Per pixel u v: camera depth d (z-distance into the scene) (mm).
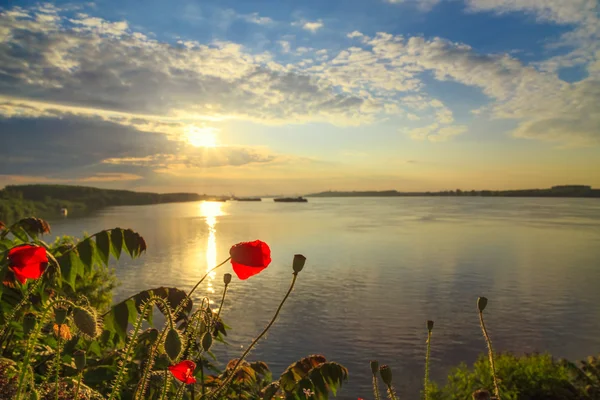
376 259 58281
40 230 3643
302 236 90625
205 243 78250
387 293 37688
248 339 23734
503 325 28469
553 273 48562
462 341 25000
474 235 93438
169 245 75625
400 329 27172
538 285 41969
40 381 2531
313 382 3127
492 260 58125
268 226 120000
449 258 59750
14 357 2664
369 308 32281
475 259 59094
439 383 18047
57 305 1760
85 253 3277
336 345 23797
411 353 22938
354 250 67875
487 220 144875
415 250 67875
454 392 9992
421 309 32438
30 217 3664
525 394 10875
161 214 193375
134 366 2674
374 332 26422
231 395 2988
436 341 24969
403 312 31438
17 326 2732
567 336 26219
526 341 25219
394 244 75938
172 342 1676
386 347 23844
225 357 19375
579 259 59500
